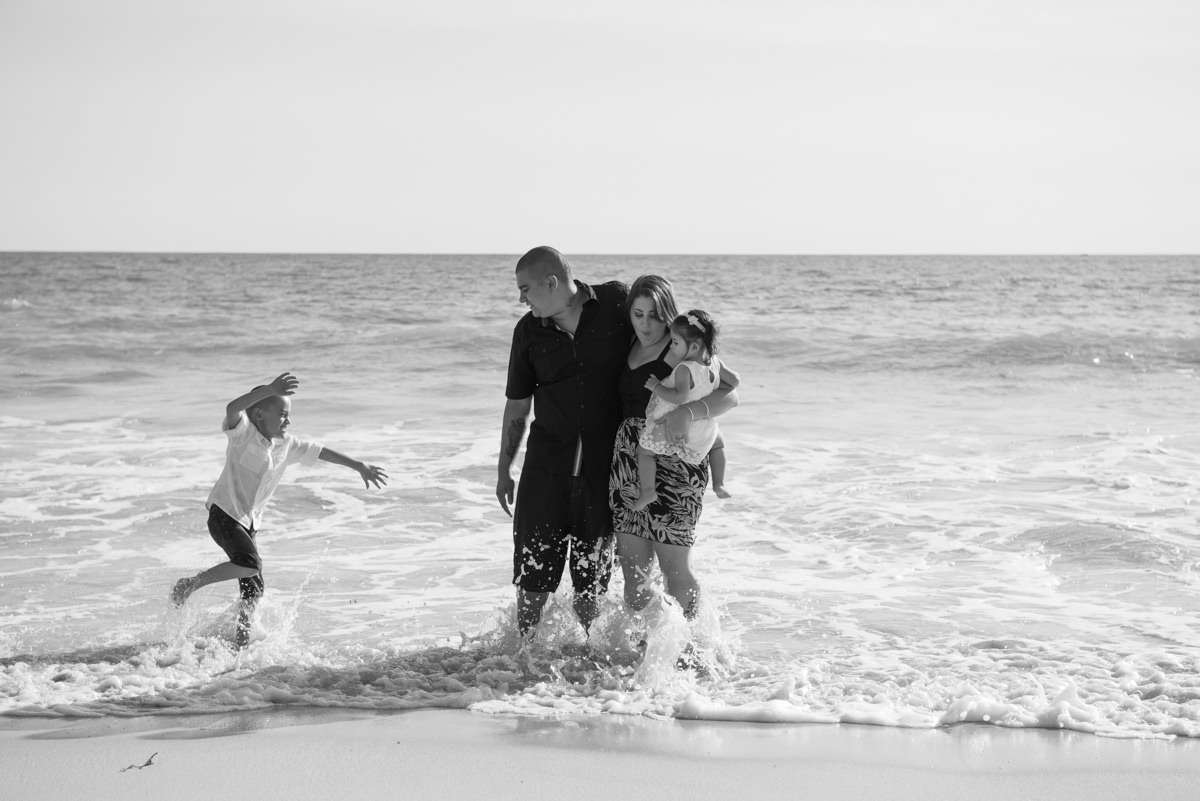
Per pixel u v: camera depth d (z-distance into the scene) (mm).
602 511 5203
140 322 28281
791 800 3525
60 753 3967
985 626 5691
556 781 3697
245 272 77938
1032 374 17656
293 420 13312
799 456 10883
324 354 20641
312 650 5402
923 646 5359
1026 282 57188
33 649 5414
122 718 4414
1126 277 64625
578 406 5098
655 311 4922
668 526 4996
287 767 3826
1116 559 7027
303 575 6918
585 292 5121
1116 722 4238
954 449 11195
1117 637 5434
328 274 74375
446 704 4617
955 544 7547
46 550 7473
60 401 15180
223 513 5613
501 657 5215
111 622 5875
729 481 9766
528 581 5250
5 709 4492
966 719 4336
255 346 21734
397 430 12555
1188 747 3959
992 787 3617
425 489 9469
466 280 62188
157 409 14242
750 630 5699
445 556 7410
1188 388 16016
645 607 5211
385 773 3771
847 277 68000
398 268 92438
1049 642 5352
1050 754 3918
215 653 5371
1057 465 10242
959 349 19844
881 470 10148
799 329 22656
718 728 4293
